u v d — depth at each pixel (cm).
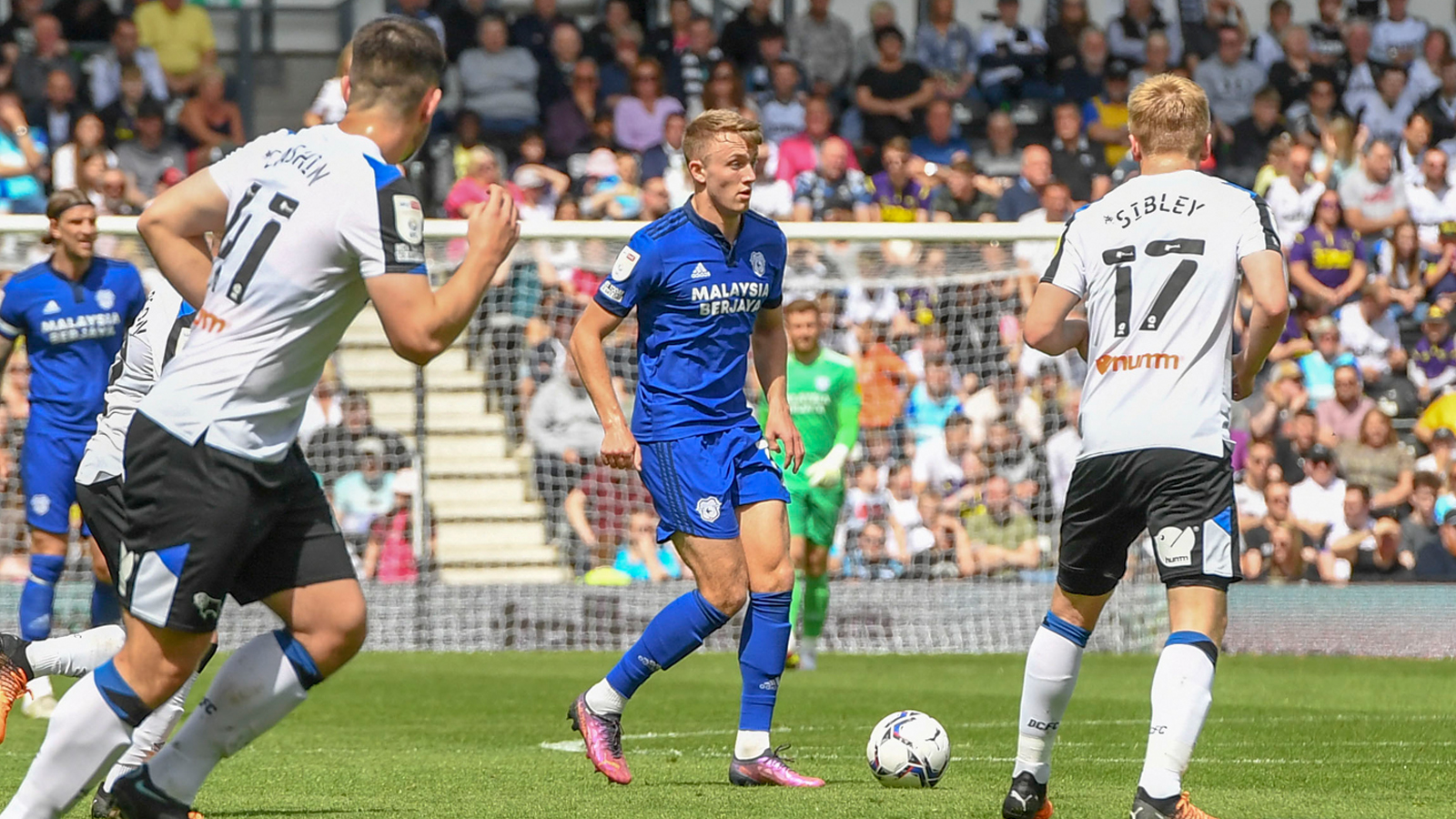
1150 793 1426
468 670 3906
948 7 6512
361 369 5131
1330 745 2400
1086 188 5822
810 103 5931
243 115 6059
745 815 1619
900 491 4866
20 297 2767
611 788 1872
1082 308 2736
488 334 5106
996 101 6425
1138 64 6506
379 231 1205
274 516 1255
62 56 5681
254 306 1223
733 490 1950
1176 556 1481
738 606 1930
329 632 1280
